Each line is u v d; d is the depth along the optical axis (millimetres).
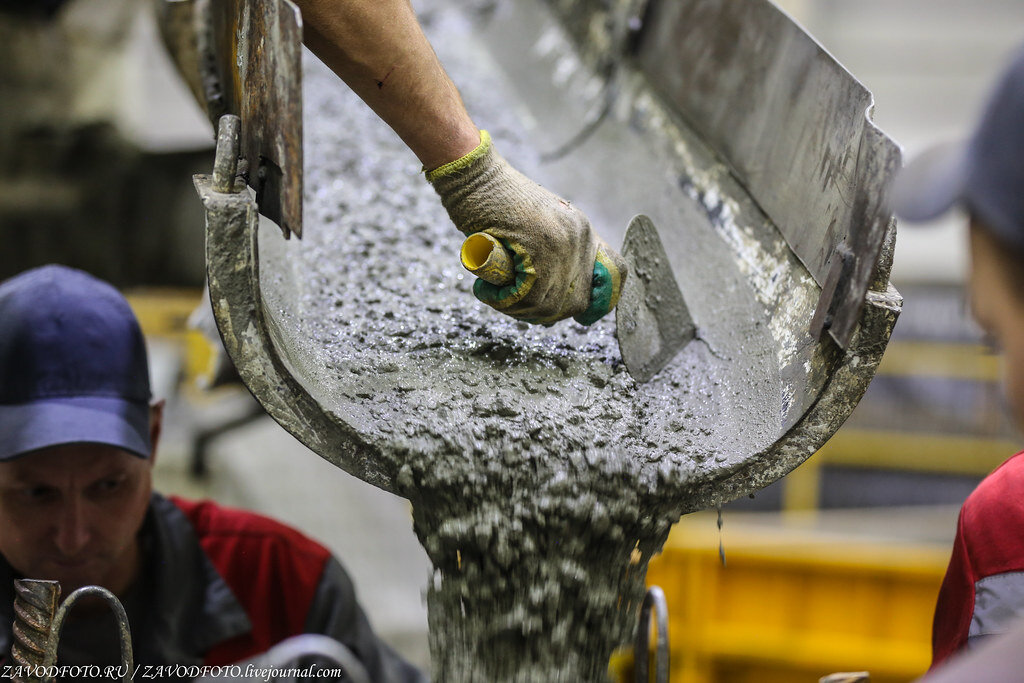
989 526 1538
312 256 2033
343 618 2125
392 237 2152
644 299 1765
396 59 1467
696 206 2164
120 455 1771
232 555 2109
